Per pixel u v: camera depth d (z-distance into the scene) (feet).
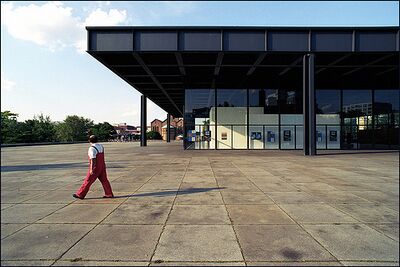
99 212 17.81
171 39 54.03
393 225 15.38
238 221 15.97
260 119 79.25
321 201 20.44
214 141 78.95
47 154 68.59
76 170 38.11
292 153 65.10
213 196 21.99
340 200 20.74
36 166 42.86
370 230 14.62
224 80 78.89
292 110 79.36
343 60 61.36
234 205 19.33
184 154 63.82
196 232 14.28
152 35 53.98
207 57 59.26
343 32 53.83
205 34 54.19
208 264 10.99
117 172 35.19
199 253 11.92
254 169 37.58
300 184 26.91
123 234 14.05
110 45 53.57
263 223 15.64
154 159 52.11
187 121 79.51
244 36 54.24
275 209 18.37
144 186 26.09
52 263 11.07
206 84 79.00
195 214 17.29
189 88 79.15
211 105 79.20
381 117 80.79
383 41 53.26
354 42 53.31
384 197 21.70
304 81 57.72
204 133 79.15
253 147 78.95
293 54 56.65
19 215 17.25
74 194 21.91
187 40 54.08
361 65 65.41
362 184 26.89
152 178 30.55
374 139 80.64
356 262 11.18
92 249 12.33
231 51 54.03
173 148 91.30
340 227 15.05
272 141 79.20
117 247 12.51
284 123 79.25
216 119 79.05
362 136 80.53
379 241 13.21
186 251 12.11
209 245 12.70
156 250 12.21
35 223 15.75
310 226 15.17
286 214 17.29
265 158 53.06
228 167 39.75
